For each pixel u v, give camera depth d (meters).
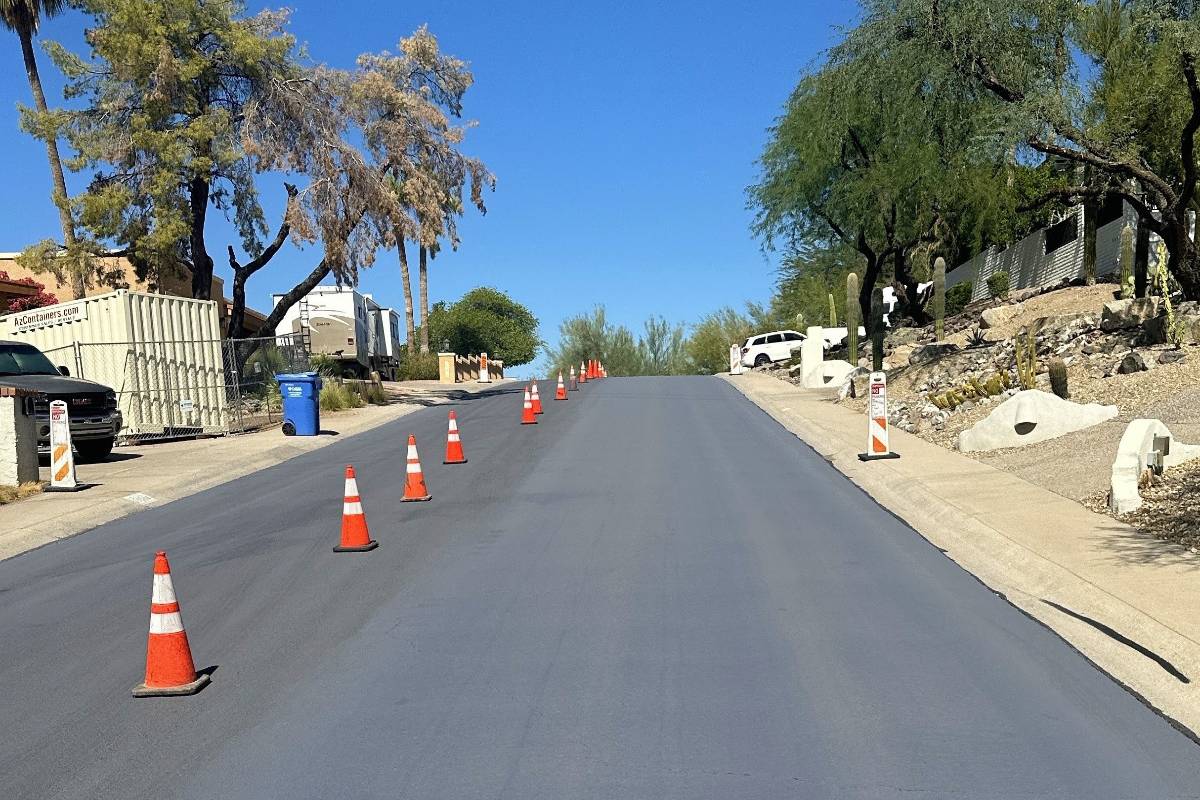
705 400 28.61
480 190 39.28
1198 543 9.24
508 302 90.75
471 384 45.06
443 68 47.47
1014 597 8.36
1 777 5.46
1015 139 18.28
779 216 37.09
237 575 9.86
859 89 22.59
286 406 23.50
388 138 35.12
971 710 5.95
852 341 31.88
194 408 23.83
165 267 31.88
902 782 5.05
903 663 6.77
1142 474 11.38
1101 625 7.47
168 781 5.31
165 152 29.70
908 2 19.69
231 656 7.32
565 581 9.12
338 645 7.47
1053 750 5.41
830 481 14.49
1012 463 14.30
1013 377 19.28
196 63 30.03
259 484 16.45
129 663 7.32
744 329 66.75
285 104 31.75
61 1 35.03
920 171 30.42
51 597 9.43
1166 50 17.28
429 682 6.63
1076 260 34.75
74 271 31.19
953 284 48.28
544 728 5.83
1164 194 18.59
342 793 5.10
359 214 32.75
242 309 33.69
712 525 11.48
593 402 28.98
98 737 5.94
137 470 17.91
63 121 30.41
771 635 7.42
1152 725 5.72
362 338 43.25
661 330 75.06
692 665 6.81
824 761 5.31
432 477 15.91
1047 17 19.11
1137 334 19.59
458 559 10.12
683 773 5.21
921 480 13.57
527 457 17.77
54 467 15.57
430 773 5.29
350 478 10.73
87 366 22.41
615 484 14.53
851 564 9.55
